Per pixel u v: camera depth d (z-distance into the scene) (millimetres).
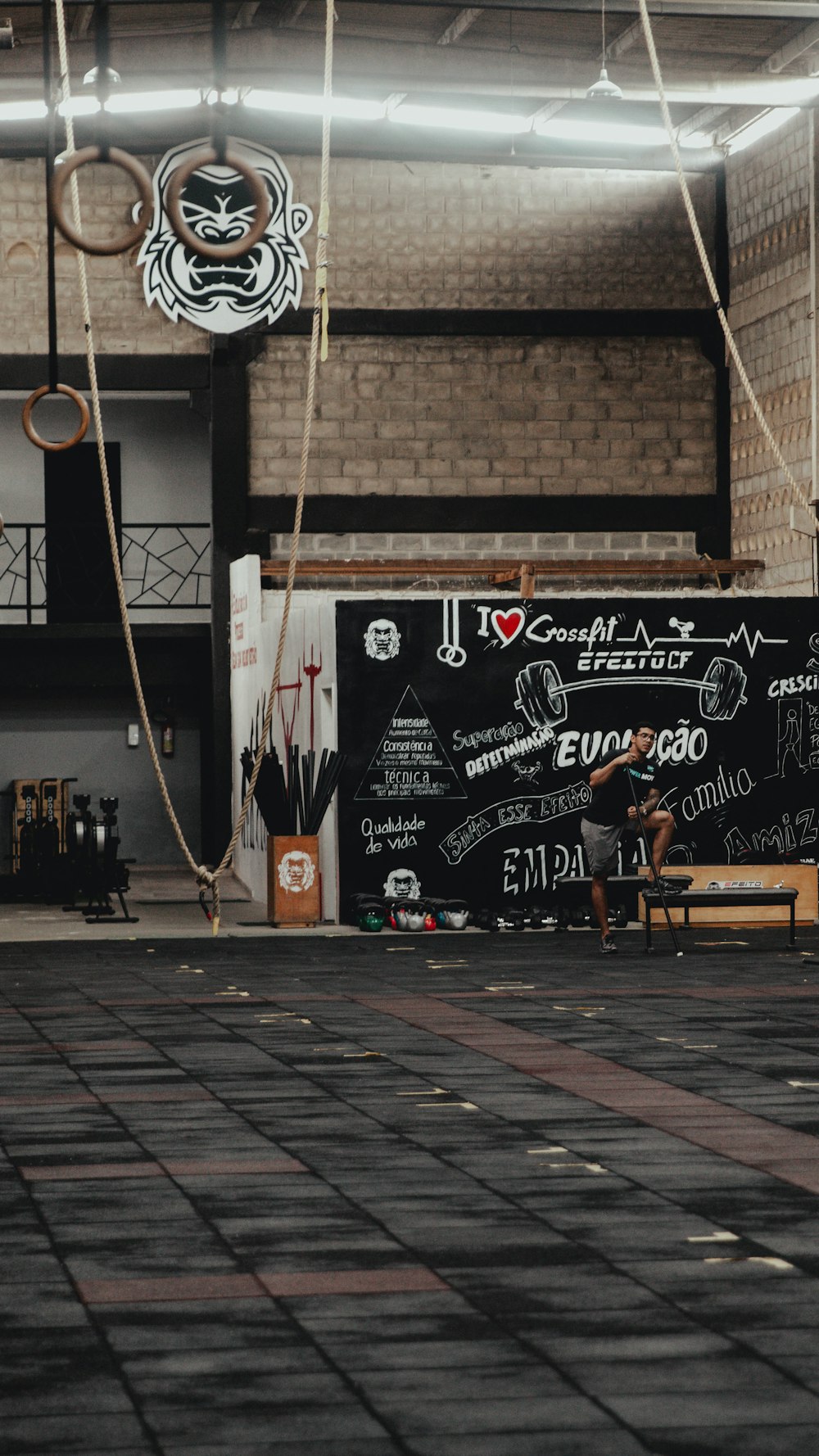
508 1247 4930
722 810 15898
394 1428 3590
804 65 20328
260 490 22250
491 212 22422
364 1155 6125
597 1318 4285
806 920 14430
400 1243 4984
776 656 15984
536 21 19344
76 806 18031
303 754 17016
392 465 22359
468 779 15508
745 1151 6145
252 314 22047
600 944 13742
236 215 22062
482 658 15531
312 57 20734
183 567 24406
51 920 16531
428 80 19594
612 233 22547
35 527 23547
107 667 23609
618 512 22562
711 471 22672
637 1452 3459
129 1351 4066
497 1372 3910
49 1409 3705
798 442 20641
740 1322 4254
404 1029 9172
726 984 11039
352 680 15375
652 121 22078
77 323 22047
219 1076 7742
